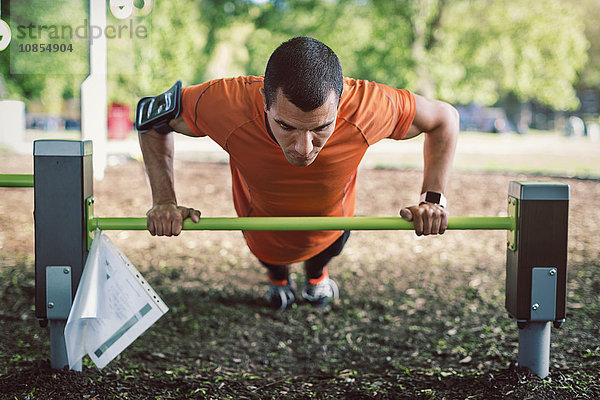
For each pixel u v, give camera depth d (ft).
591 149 61.16
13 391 8.78
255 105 8.89
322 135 7.78
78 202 8.38
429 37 56.08
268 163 9.34
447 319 13.76
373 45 53.16
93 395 8.81
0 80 50.98
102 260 8.54
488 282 16.72
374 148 57.31
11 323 13.01
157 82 39.55
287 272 13.66
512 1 55.06
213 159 42.88
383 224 8.75
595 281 16.60
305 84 7.32
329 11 55.16
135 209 25.31
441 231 8.81
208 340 12.60
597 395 8.87
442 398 8.96
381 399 9.18
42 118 69.87
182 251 19.94
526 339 9.20
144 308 8.51
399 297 15.47
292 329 13.34
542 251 8.61
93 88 30.73
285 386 10.09
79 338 8.50
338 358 11.78
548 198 8.51
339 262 18.95
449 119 9.59
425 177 9.61
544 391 8.86
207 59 62.39
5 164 35.53
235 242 21.29
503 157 50.62
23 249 19.47
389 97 9.27
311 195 9.94
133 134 54.34
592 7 111.65
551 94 56.95
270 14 60.03
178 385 9.77
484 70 59.77
